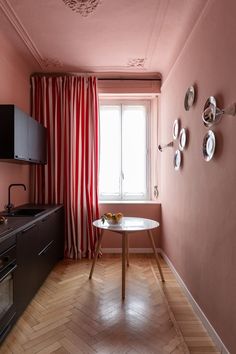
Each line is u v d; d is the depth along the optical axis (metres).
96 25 2.79
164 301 2.61
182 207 2.90
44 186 3.91
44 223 2.91
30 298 2.47
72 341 1.99
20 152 2.76
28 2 2.42
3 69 2.96
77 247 3.90
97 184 3.99
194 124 2.51
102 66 3.81
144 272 3.35
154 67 3.86
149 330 2.13
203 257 2.25
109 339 2.01
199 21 2.36
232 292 1.73
